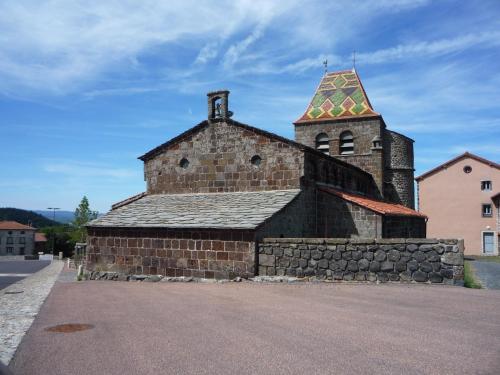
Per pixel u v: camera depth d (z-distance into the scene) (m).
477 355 7.11
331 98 37.59
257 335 8.41
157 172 26.81
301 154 22.66
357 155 34.88
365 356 7.11
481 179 49.09
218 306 11.43
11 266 52.56
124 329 9.12
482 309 10.45
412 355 7.13
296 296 12.59
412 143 37.34
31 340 8.38
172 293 14.17
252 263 17.34
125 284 17.75
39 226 185.88
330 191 23.89
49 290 16.19
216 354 7.30
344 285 14.38
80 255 42.41
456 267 14.12
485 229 48.50
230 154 24.59
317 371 6.47
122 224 21.33
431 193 50.75
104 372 6.56
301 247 16.33
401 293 12.64
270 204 20.81
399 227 26.09
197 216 20.55
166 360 7.05
